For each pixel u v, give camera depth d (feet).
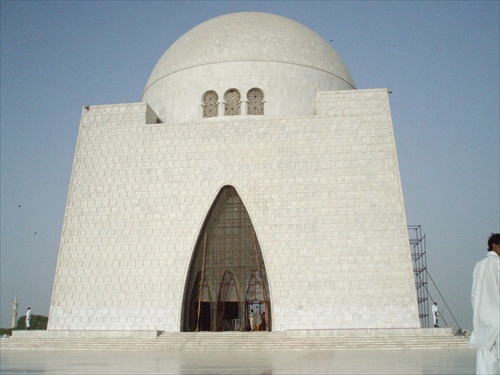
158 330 102.27
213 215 115.03
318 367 47.73
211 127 117.19
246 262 111.86
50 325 109.60
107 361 59.82
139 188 116.06
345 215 108.06
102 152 119.55
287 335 92.48
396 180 108.99
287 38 134.62
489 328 22.75
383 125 112.68
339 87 135.85
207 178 114.52
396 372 42.16
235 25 136.98
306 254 106.83
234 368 47.55
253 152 114.32
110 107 122.11
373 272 104.22
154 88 137.69
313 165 111.96
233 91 127.54
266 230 109.50
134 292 109.60
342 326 102.12
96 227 114.62
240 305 110.52
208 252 113.70
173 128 118.52
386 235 106.01
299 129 114.32
